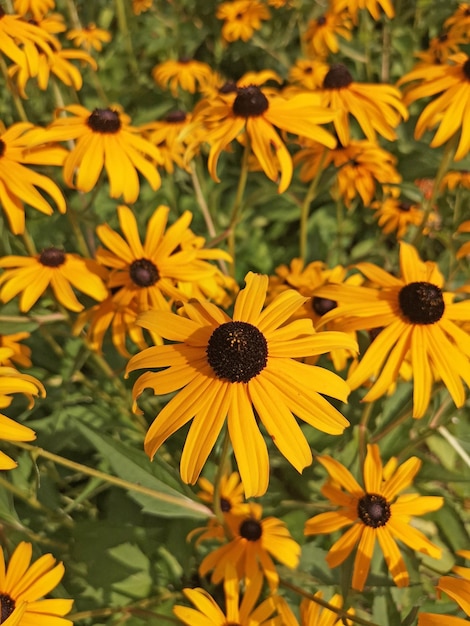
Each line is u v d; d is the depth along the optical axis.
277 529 0.27
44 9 0.42
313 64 0.50
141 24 0.70
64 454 0.34
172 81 0.54
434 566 0.33
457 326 0.24
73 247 0.41
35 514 0.30
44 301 0.32
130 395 0.32
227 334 0.19
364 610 0.29
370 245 0.48
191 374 0.19
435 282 0.25
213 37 0.70
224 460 0.21
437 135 0.29
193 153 0.35
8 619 0.19
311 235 0.49
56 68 0.35
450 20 0.54
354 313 0.24
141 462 0.24
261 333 0.20
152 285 0.28
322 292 0.25
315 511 0.32
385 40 0.53
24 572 0.21
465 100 0.29
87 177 0.28
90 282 0.28
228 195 0.53
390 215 0.42
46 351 0.36
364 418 0.28
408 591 0.29
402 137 0.42
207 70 0.55
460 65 0.31
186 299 0.27
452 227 0.35
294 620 0.22
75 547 0.30
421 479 0.33
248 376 0.19
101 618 0.29
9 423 0.19
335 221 0.50
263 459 0.18
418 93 0.31
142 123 0.54
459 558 0.33
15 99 0.32
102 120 0.29
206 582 0.30
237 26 0.60
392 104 0.33
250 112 0.30
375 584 0.24
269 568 0.25
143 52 0.67
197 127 0.33
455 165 0.31
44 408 0.35
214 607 0.22
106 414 0.33
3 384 0.20
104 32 0.55
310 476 0.33
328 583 0.27
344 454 0.32
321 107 0.31
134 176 0.29
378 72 0.59
